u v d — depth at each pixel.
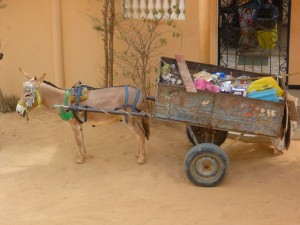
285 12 13.99
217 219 8.24
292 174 9.66
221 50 13.81
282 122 9.14
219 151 9.15
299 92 13.12
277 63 13.73
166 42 12.23
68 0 12.91
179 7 12.43
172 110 9.13
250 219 8.23
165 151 10.68
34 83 9.86
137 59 12.27
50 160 10.34
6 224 8.21
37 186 9.38
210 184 9.23
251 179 9.52
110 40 12.19
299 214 8.36
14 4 13.09
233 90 9.34
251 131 9.13
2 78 13.43
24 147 10.96
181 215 8.38
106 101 9.80
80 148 10.15
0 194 9.13
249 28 13.96
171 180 9.52
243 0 13.95
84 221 8.24
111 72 12.34
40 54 13.23
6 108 13.02
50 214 8.48
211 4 13.30
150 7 12.45
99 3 12.79
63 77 13.18
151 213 8.45
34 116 12.70
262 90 9.19
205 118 9.15
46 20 13.05
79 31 13.01
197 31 12.45
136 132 9.96
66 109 9.69
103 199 8.91
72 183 9.47
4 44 13.28
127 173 9.77
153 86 12.60
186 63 10.19
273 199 8.82
